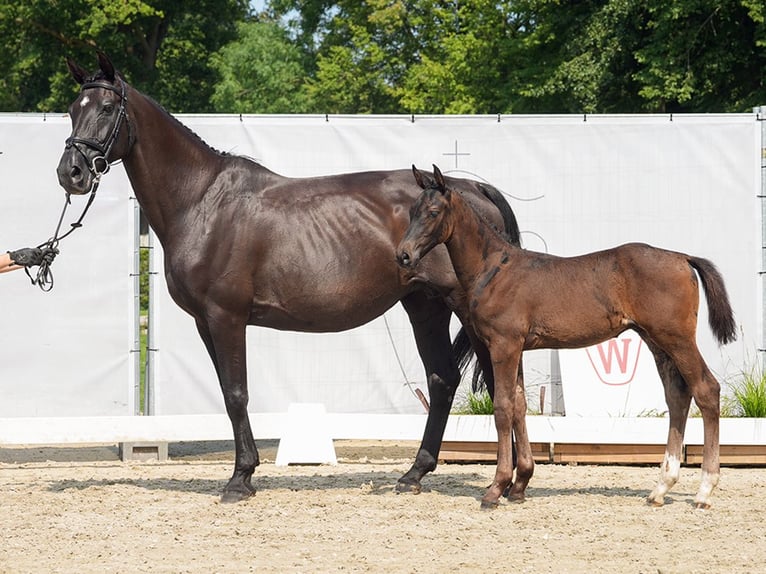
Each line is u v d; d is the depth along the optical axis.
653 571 6.96
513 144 13.05
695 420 11.55
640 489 10.15
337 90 36.09
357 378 13.01
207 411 12.80
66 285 12.64
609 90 25.72
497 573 6.92
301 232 9.62
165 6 39.06
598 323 8.95
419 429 11.94
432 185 8.97
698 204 13.09
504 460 9.08
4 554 7.53
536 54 28.98
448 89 30.91
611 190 13.09
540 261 9.12
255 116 12.91
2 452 13.50
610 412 12.10
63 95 38.75
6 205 12.60
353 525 8.41
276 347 12.91
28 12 36.38
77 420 11.83
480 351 9.65
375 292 9.77
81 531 8.24
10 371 12.53
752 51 24.11
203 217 9.55
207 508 9.14
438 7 34.91
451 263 9.52
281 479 10.76
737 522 8.48
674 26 23.73
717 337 8.85
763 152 13.08
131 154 9.52
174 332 12.76
